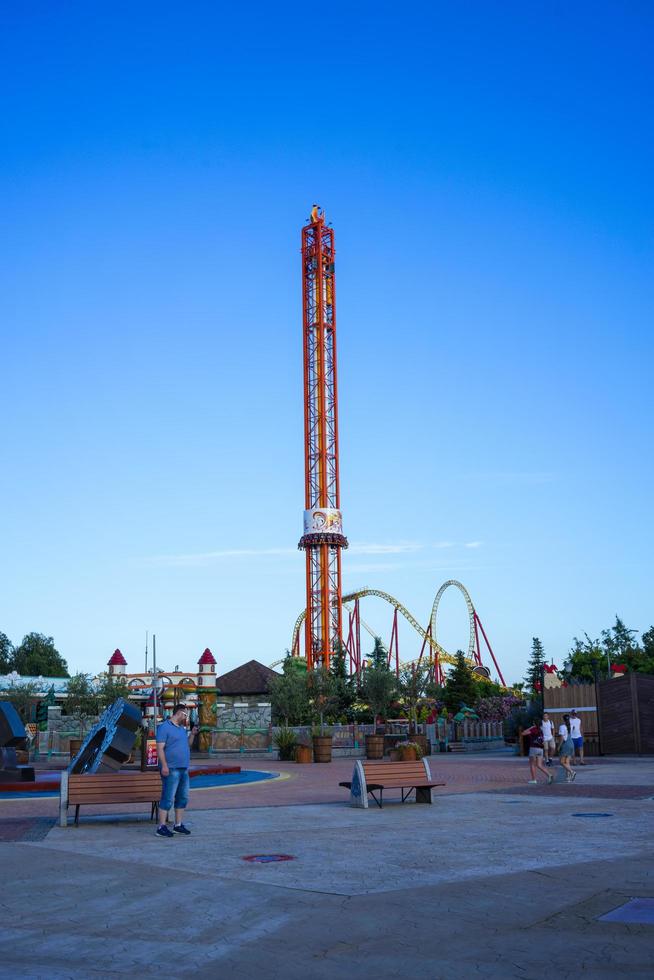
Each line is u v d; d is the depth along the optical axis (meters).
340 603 111.00
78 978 7.79
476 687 123.56
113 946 8.79
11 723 31.61
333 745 61.22
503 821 18.34
